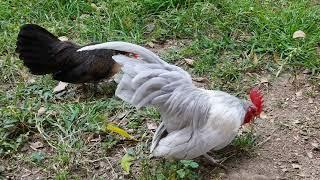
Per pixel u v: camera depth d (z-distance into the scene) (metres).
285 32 2.32
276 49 2.28
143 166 1.85
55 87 2.16
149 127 2.01
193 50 2.29
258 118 2.03
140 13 2.46
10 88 2.18
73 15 2.48
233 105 1.78
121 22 2.39
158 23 2.42
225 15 2.44
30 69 2.08
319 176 1.85
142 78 1.72
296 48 2.25
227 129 1.76
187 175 1.81
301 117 2.04
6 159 1.92
